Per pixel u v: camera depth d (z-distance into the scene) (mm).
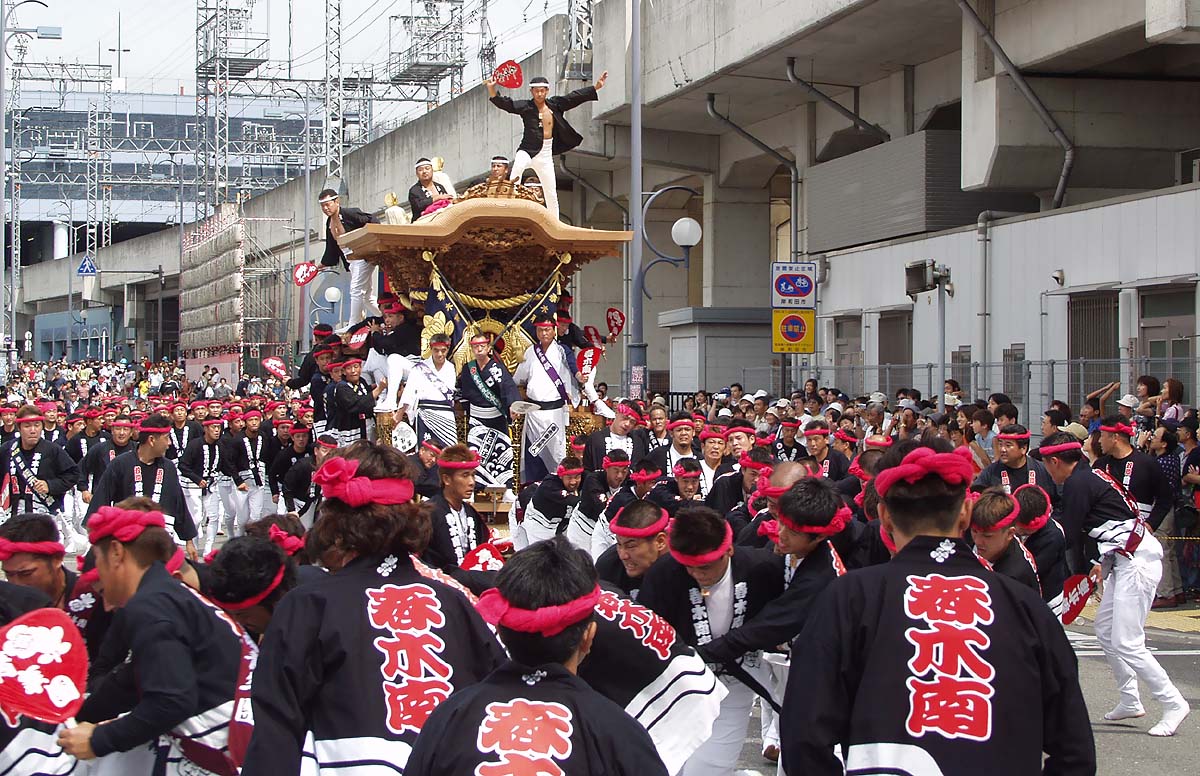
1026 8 21484
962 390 23047
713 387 31594
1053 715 4105
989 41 21984
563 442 13453
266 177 88812
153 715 4746
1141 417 15453
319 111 89500
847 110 27953
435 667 4402
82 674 4828
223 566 5012
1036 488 7547
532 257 13539
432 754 3467
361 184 50062
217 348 52719
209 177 72562
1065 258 20797
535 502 10961
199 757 4996
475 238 13047
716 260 34719
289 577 5137
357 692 4324
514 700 3516
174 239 71812
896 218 25953
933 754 3961
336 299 31344
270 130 86000
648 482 9242
